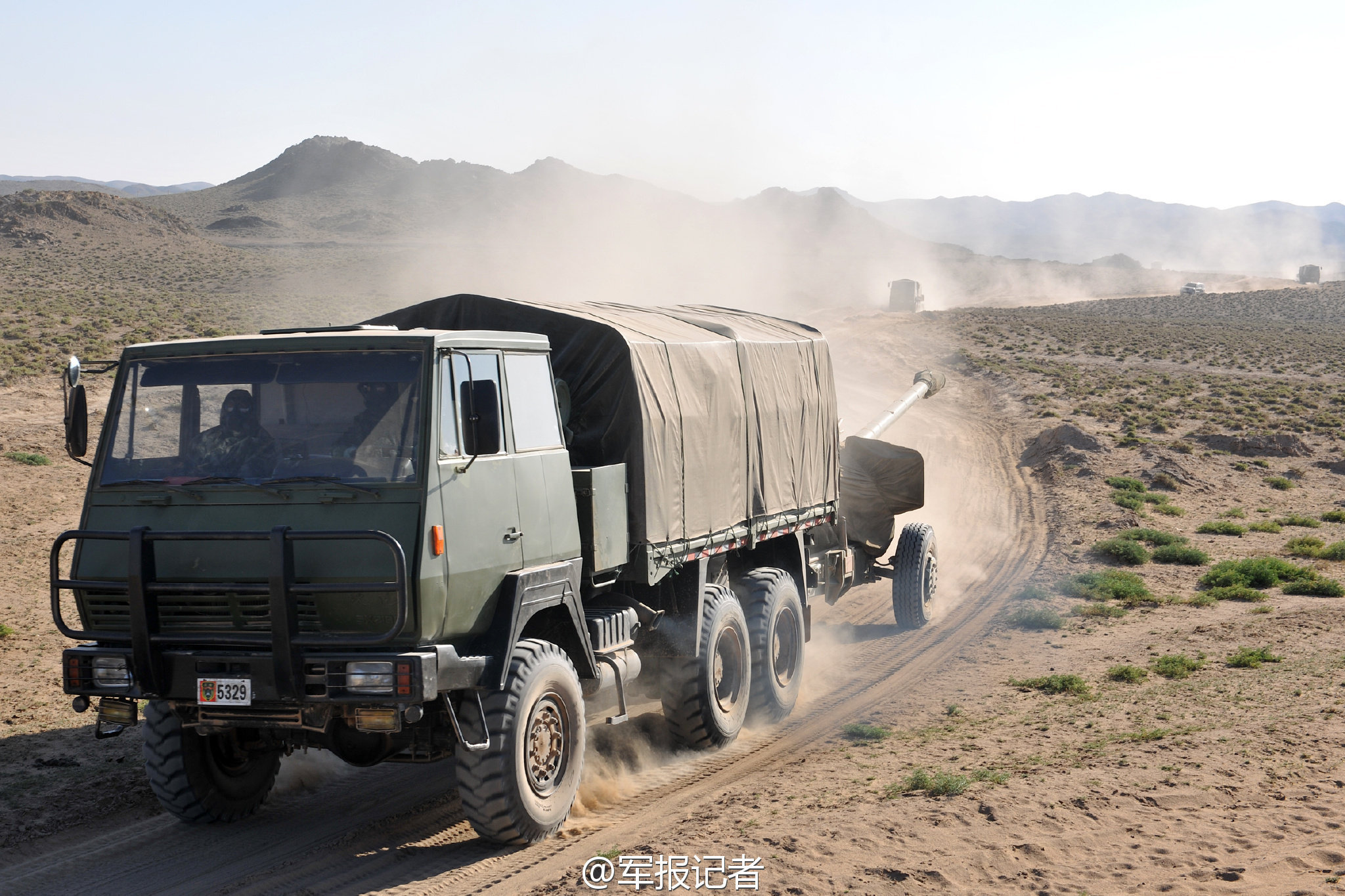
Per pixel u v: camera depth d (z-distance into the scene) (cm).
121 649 697
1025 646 1448
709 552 1011
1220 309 11456
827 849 675
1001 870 639
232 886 691
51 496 2283
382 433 677
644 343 927
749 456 1100
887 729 1062
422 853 745
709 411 1016
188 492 684
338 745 762
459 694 720
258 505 673
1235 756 871
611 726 1071
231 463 693
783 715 1125
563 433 850
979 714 1103
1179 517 2761
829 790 833
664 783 912
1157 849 666
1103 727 1005
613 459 902
